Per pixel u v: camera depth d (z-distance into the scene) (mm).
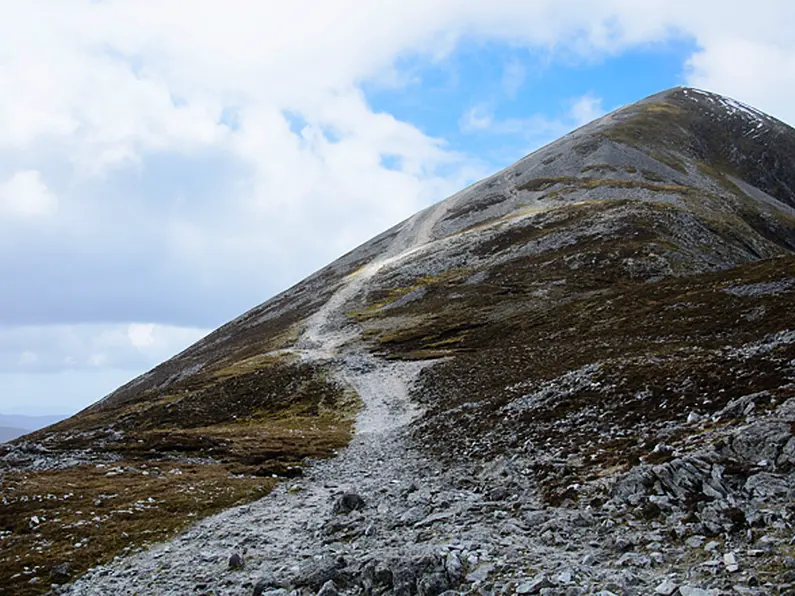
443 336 91375
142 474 34656
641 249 109938
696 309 58562
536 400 36656
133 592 17172
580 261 112562
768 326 45438
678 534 13797
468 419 39438
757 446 16688
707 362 30969
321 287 171625
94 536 22984
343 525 20812
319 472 34844
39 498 28359
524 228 147000
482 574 13477
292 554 18781
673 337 51594
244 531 22484
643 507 16047
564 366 50469
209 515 25859
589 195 171500
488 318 94875
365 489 27531
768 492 14273
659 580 11633
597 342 57750
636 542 14125
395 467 32938
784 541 11906
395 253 178625
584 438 26656
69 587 18422
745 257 118000
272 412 69188
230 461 39125
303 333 118438
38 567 19984
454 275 129750
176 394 86188
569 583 12000
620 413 28359
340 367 83375
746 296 57344
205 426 68625
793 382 23234
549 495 19797
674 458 18734
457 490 23969
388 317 114188
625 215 132500
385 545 17719
